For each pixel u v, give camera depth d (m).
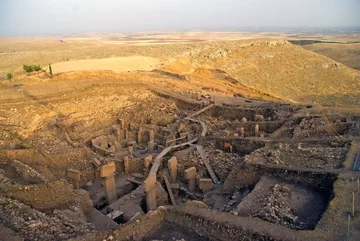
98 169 23.91
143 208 20.16
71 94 39.66
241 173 20.89
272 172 19.84
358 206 15.12
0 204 15.00
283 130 29.28
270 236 13.41
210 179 21.95
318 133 27.23
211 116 38.66
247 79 76.38
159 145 28.34
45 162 22.97
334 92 70.88
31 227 13.97
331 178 18.06
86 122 31.81
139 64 69.38
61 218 15.80
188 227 14.83
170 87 48.06
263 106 39.00
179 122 35.00
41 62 77.56
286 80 78.81
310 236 13.28
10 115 31.05
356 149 21.72
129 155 26.55
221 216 14.93
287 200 17.00
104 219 17.50
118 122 34.19
